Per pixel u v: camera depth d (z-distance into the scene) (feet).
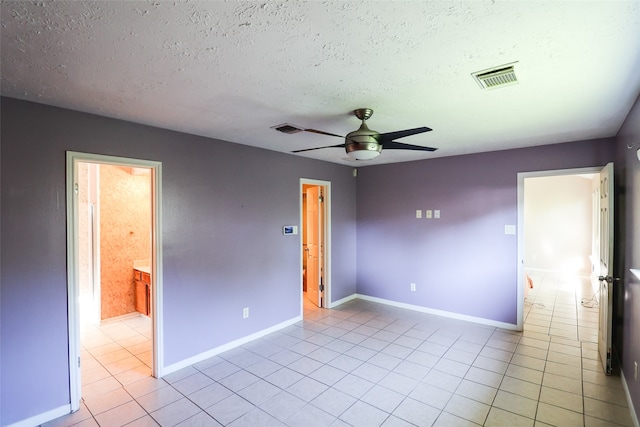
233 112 8.77
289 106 8.29
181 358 10.85
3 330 7.58
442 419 8.09
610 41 5.18
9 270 7.64
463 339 13.09
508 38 5.12
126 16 4.44
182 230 10.90
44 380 8.12
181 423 8.01
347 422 8.01
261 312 13.61
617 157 11.09
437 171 16.10
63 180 8.35
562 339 13.05
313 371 10.59
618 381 9.75
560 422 7.90
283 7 4.27
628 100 7.91
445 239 15.89
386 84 6.95
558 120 9.62
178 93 7.38
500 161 14.30
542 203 27.22
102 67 6.05
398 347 12.39
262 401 8.92
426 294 16.57
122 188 15.71
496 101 8.02
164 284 10.42
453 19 4.59
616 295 10.93
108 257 15.25
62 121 8.33
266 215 13.84
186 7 4.25
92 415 8.35
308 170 15.98
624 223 9.94
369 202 18.63
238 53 5.57
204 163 11.55
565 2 4.20
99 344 12.87
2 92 7.25
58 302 8.32
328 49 5.46
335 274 17.80
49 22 4.55
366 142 7.82
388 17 4.53
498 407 8.55
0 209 7.50
